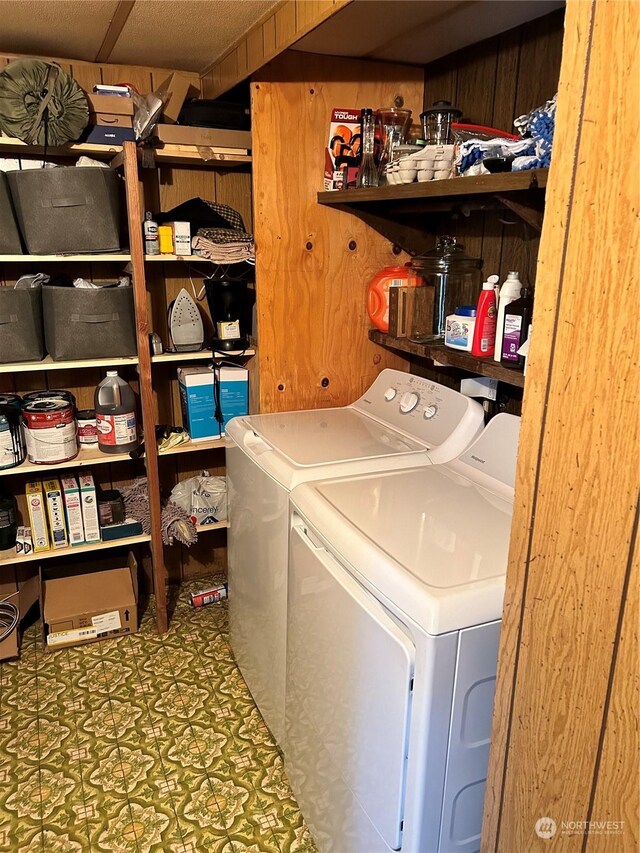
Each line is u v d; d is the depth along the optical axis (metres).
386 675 1.24
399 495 1.60
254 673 2.11
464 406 1.91
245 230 2.55
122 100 2.10
